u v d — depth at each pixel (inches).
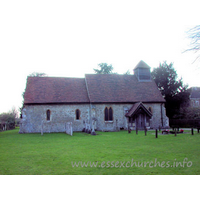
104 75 1325.0
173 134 860.0
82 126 1119.6
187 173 309.4
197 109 1338.6
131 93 1226.6
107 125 1138.0
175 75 1494.8
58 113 1096.2
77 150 500.1
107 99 1147.9
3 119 1572.3
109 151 481.1
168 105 1480.1
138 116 1137.4
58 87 1182.3
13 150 512.4
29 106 1068.5
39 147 557.0
